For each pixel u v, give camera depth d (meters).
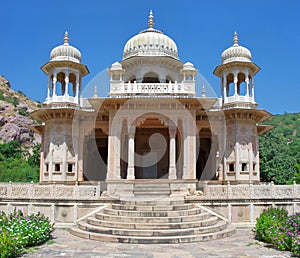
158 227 10.37
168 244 9.45
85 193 13.09
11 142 54.69
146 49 19.20
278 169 28.45
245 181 17.09
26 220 9.98
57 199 13.09
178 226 10.46
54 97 17.91
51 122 17.70
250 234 11.22
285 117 93.88
